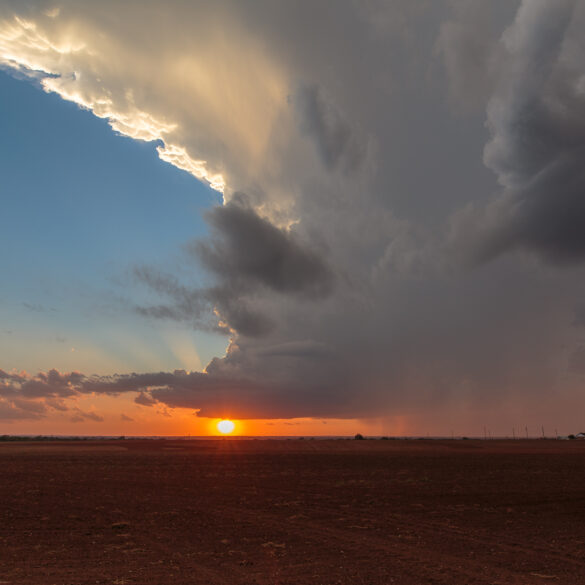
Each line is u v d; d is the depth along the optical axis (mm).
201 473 37625
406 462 52375
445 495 25234
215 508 20844
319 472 39469
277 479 33344
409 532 15867
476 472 39469
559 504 22266
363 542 14328
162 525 16938
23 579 10250
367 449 88438
